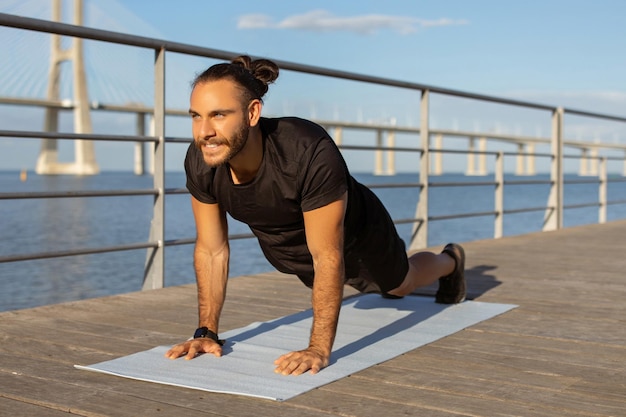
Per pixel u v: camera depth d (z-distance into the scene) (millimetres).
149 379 1603
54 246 12633
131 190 2711
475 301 2572
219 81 1555
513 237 4816
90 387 1565
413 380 1625
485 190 40594
